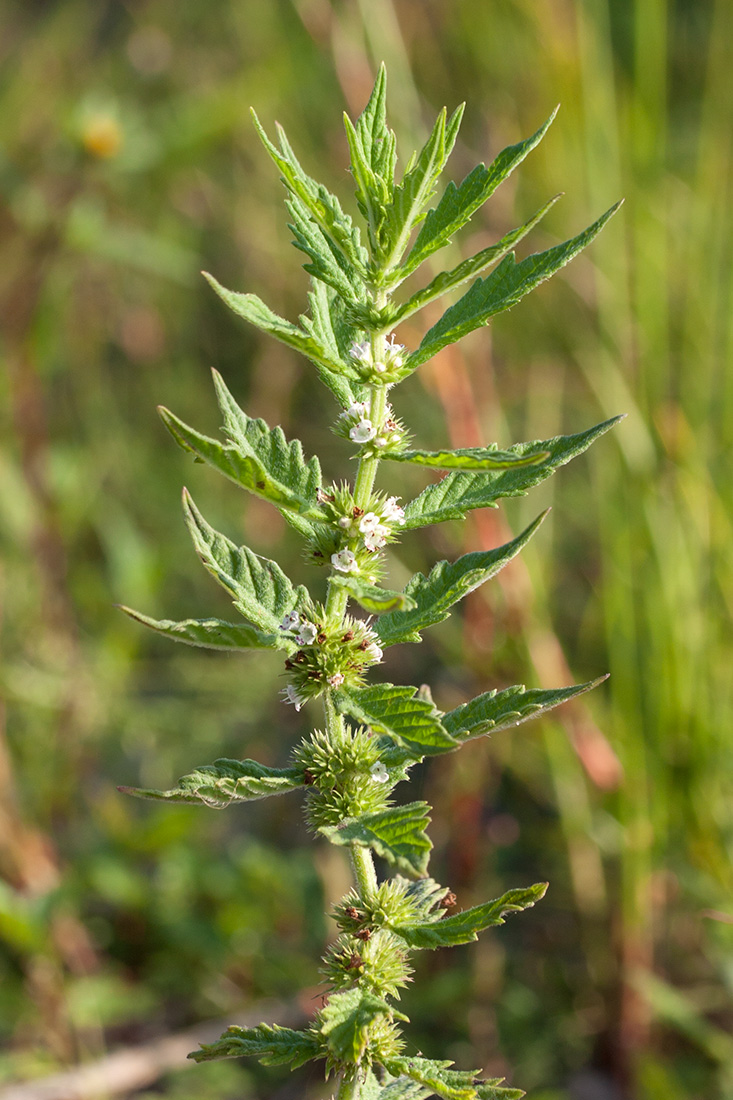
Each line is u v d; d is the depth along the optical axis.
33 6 7.68
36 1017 4.34
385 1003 1.85
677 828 4.19
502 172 1.75
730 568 4.38
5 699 4.95
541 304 5.82
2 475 5.12
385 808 2.03
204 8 8.08
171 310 7.36
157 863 5.01
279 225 6.91
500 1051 4.17
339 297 2.06
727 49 5.14
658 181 5.09
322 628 1.96
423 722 1.69
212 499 6.61
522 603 4.32
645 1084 3.81
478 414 4.98
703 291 4.89
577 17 5.17
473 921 1.90
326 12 5.30
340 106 6.80
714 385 4.71
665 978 4.32
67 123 5.27
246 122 6.77
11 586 5.25
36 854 4.66
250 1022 4.21
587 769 4.25
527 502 4.73
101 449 6.52
